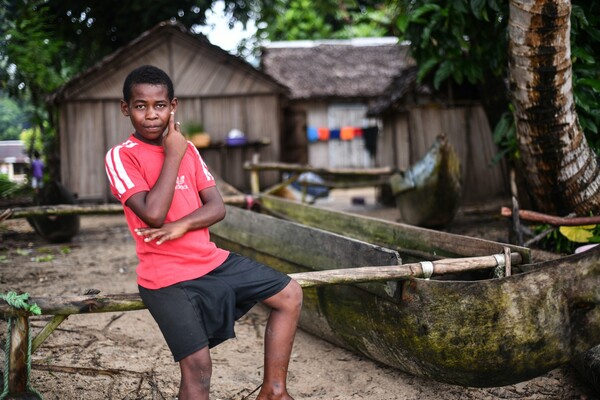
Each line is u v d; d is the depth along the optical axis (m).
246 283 2.59
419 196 7.43
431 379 3.38
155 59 12.12
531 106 4.79
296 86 18.56
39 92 12.21
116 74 11.89
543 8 4.32
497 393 3.44
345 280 2.87
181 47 12.20
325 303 3.86
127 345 4.18
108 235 9.06
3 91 11.91
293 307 2.66
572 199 5.16
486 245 3.68
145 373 3.71
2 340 4.00
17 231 9.16
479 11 5.31
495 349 2.93
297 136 18.78
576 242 5.33
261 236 4.70
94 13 13.83
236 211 5.16
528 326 2.92
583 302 3.01
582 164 5.04
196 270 2.53
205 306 2.49
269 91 12.62
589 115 5.42
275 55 19.86
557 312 2.96
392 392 3.45
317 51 20.16
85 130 11.84
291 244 4.26
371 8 17.75
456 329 2.95
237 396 3.43
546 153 4.98
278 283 2.65
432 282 2.97
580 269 2.99
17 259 7.00
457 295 2.92
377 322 3.35
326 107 19.19
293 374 3.73
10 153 16.84
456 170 7.29
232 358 4.00
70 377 3.59
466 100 11.65
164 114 2.57
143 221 2.46
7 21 11.12
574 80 5.29
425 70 6.70
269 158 12.73
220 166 12.60
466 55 6.70
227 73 12.45
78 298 2.60
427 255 4.29
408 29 6.39
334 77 19.00
